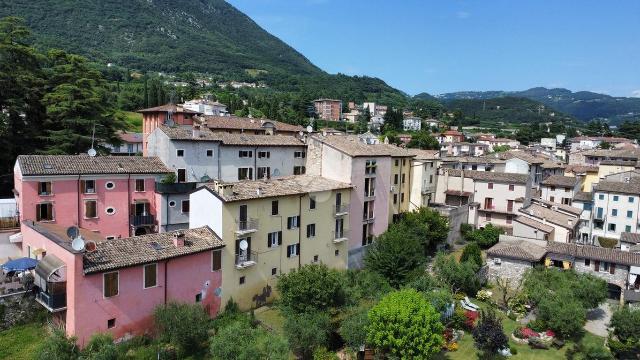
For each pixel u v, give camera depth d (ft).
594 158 378.32
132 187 163.73
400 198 223.10
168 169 172.24
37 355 95.20
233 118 274.16
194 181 182.09
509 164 286.66
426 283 163.53
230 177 194.90
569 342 152.05
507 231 240.32
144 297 115.65
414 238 187.11
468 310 163.02
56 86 188.03
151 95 496.64
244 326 117.80
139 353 109.91
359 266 189.67
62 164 149.89
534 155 345.31
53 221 145.79
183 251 122.72
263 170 207.41
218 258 133.39
